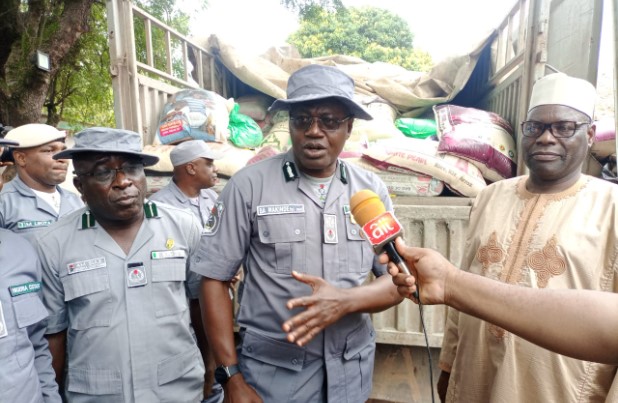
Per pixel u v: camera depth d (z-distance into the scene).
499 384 1.12
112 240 1.39
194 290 1.62
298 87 1.19
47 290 1.34
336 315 1.10
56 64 3.32
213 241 1.26
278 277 1.23
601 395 1.03
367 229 0.87
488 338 1.20
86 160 1.27
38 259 1.26
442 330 2.04
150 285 1.39
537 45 2.20
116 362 1.31
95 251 1.36
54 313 1.35
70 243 1.36
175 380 1.41
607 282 1.05
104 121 6.62
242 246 1.27
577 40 2.08
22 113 3.27
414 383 2.17
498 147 2.36
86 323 1.32
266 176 1.29
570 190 1.16
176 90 3.21
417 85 3.59
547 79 1.17
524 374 1.10
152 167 2.66
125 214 1.34
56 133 2.17
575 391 1.04
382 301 1.19
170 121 2.77
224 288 1.28
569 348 0.61
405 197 2.24
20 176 2.17
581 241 1.07
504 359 1.12
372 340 1.41
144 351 1.34
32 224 2.09
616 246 1.03
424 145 2.45
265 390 1.24
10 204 2.08
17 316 1.12
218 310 1.24
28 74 3.19
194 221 1.58
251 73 3.46
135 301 1.35
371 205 0.95
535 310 0.63
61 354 1.41
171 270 1.42
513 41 2.94
